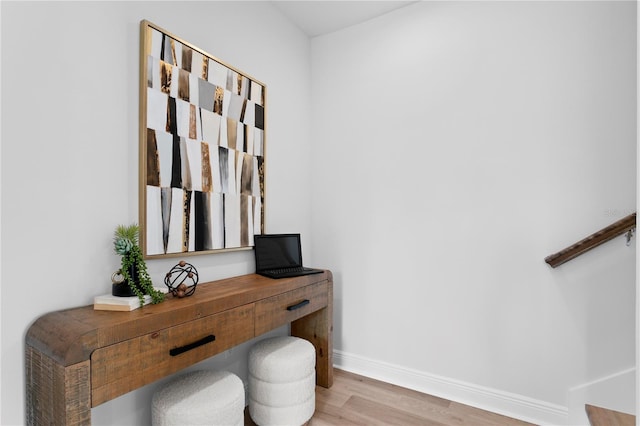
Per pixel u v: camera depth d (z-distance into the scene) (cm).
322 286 206
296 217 245
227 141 182
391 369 226
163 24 151
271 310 164
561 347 176
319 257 256
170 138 151
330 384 217
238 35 194
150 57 142
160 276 150
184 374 150
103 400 97
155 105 144
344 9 227
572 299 174
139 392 140
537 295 182
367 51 238
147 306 121
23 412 106
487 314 195
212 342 132
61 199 116
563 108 176
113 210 131
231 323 141
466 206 202
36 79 110
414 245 218
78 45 120
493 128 194
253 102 201
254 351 177
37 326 104
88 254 123
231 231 185
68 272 118
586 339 170
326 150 255
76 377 91
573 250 163
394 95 227
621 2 164
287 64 236
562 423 174
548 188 179
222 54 183
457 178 204
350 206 244
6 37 103
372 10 228
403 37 224
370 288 235
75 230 119
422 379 214
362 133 239
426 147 214
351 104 244
